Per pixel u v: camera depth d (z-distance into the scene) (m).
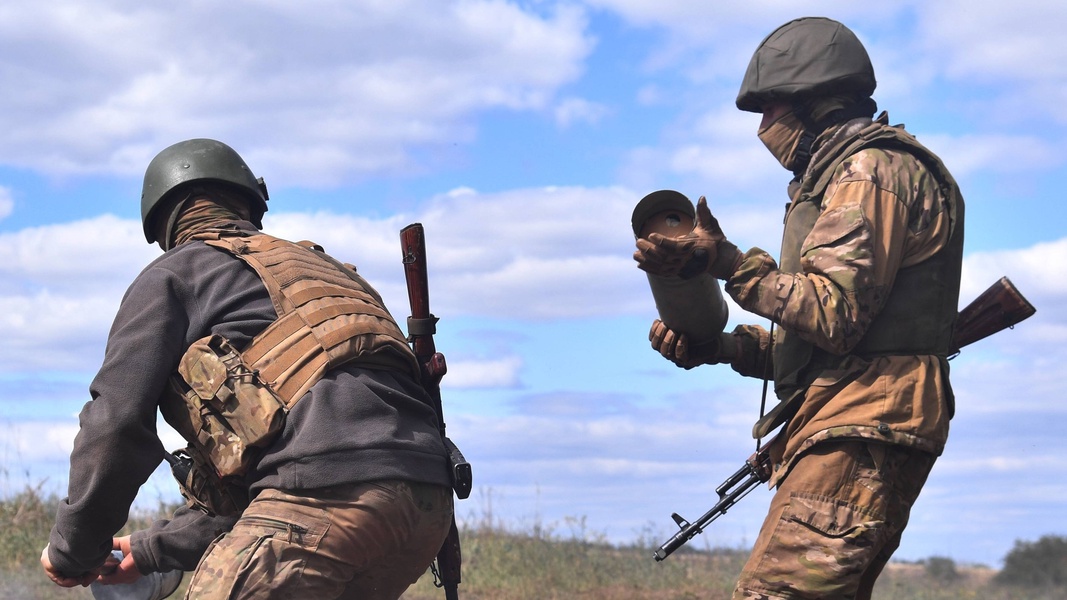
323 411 2.87
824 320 3.27
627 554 10.91
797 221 3.57
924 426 3.35
